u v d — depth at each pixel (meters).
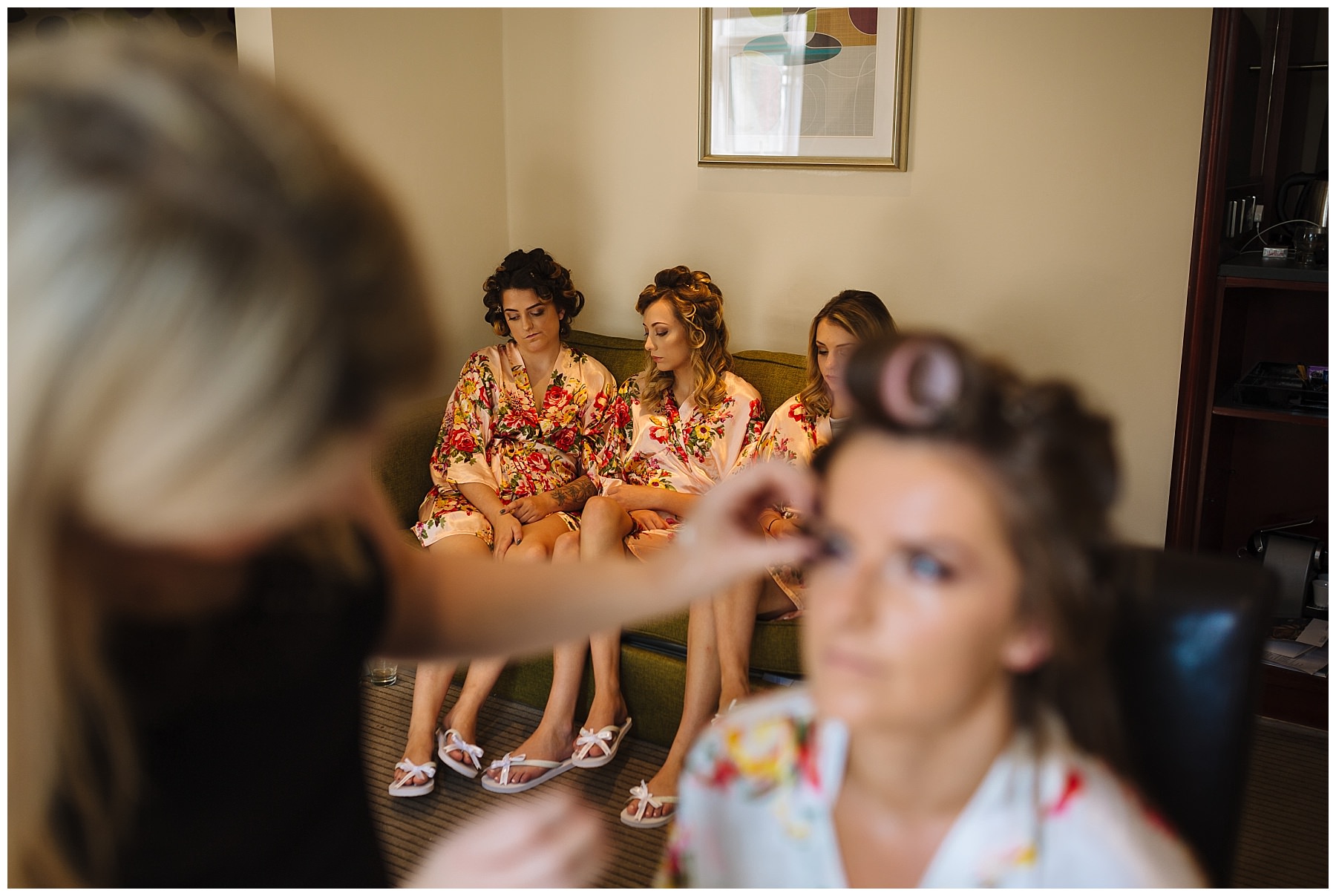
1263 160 2.32
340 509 0.73
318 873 0.81
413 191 2.81
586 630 0.90
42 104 0.46
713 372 2.48
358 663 0.81
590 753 2.22
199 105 0.47
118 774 0.59
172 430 0.45
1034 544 0.59
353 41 2.60
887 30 2.53
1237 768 0.89
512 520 2.43
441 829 2.07
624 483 2.56
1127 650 0.91
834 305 2.21
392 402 0.52
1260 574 0.90
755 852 0.70
